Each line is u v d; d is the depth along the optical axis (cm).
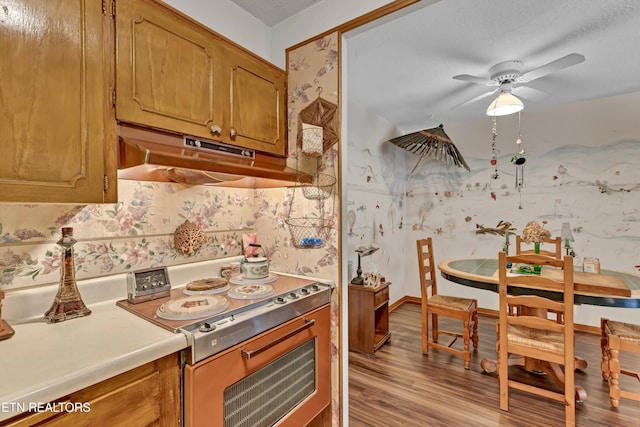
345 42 166
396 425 179
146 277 130
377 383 222
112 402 78
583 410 190
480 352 270
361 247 301
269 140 164
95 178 96
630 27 189
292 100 177
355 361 256
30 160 83
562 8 172
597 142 318
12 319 103
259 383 117
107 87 100
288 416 129
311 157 167
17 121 81
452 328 325
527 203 354
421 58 229
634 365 241
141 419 84
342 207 162
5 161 79
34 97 84
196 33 128
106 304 122
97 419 75
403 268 429
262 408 118
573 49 215
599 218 317
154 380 87
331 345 162
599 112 316
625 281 208
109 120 100
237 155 144
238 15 174
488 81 236
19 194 81
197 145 126
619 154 308
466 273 244
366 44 210
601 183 316
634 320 303
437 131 338
